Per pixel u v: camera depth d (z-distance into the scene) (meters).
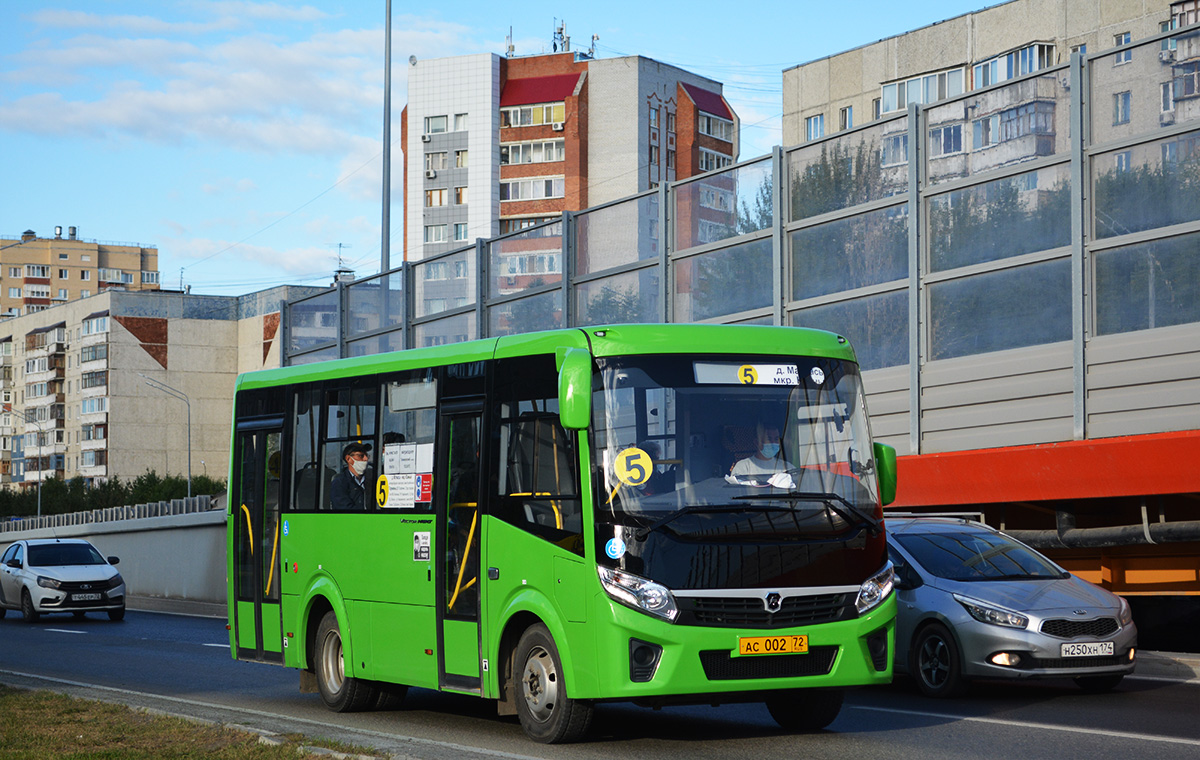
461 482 10.67
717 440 9.43
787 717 10.48
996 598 12.30
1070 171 15.21
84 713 11.37
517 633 10.13
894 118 17.38
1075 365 14.98
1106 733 9.90
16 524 61.88
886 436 17.50
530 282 22.94
